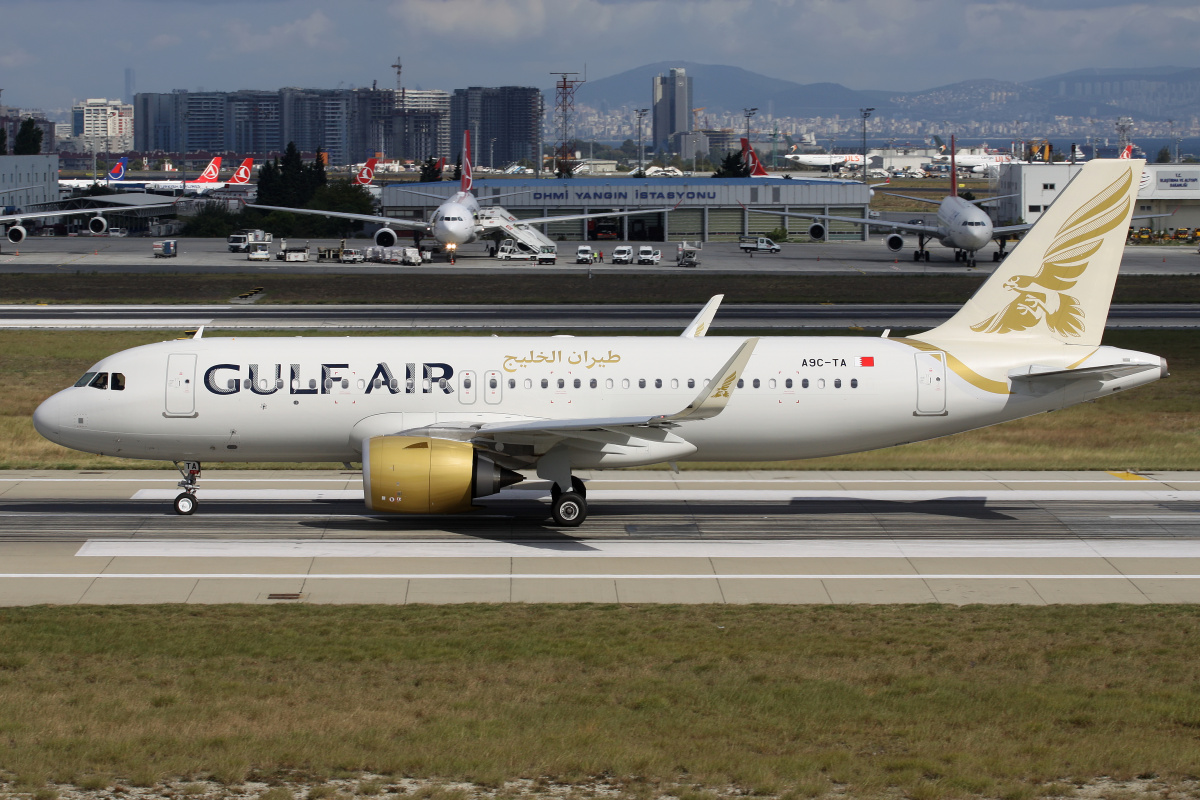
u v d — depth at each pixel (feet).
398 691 283.59
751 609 361.92
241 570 404.98
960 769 236.02
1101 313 488.44
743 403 475.31
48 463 588.50
